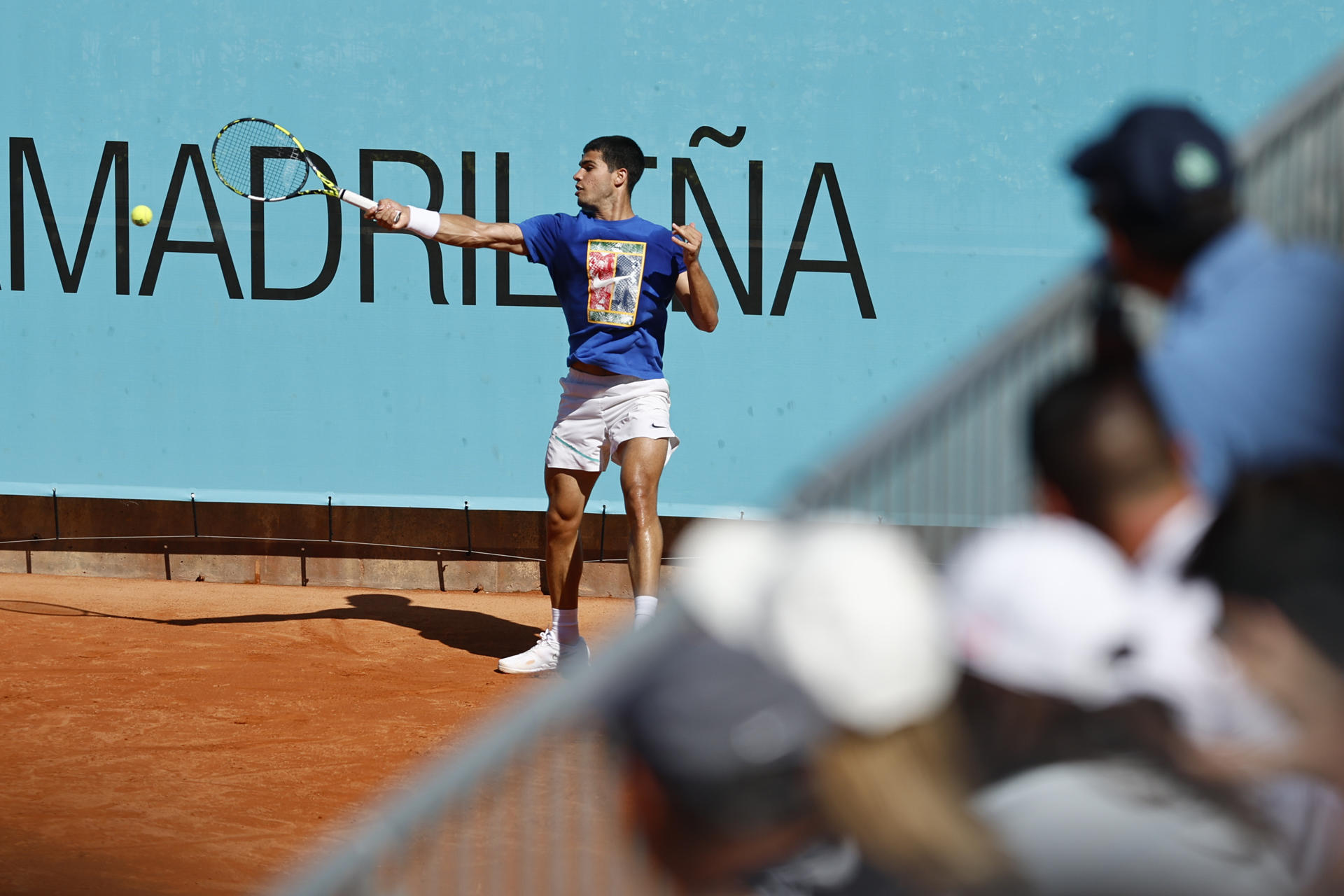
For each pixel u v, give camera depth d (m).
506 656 15.84
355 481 20.20
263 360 20.09
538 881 3.04
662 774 2.61
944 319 20.25
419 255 20.03
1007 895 2.57
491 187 20.02
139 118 19.88
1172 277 3.85
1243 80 19.94
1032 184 20.11
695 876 2.61
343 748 11.41
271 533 20.16
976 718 2.76
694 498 20.16
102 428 20.11
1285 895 2.80
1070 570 2.83
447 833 3.17
